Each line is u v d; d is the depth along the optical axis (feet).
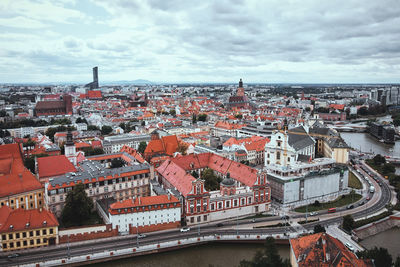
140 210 543.80
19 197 604.08
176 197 590.14
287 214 631.97
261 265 400.67
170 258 503.61
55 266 450.71
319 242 387.14
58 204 602.44
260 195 636.07
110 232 531.09
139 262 489.67
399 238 559.38
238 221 597.11
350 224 555.69
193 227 570.46
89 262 468.34
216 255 510.58
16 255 465.06
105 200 629.51
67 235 508.53
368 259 384.27
